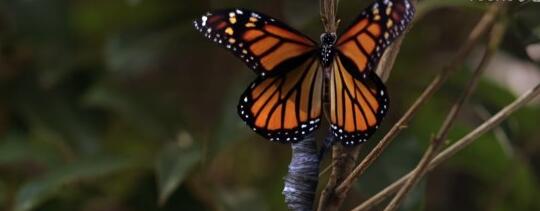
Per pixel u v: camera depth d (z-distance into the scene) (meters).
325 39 1.27
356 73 1.26
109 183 1.63
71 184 1.62
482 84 1.57
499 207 1.65
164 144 1.60
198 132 1.67
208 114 1.72
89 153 1.63
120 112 1.61
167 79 1.75
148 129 1.61
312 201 1.28
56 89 1.64
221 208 1.59
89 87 1.65
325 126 1.51
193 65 1.73
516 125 1.62
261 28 1.27
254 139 1.68
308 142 1.29
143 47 1.60
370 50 1.24
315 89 1.28
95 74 1.65
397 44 1.28
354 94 1.26
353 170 1.28
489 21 1.25
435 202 1.77
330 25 1.28
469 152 1.61
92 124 1.64
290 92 1.28
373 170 1.53
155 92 1.63
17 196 1.55
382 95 1.26
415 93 1.59
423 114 1.59
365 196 1.52
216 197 1.60
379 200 1.29
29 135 1.67
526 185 1.62
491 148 1.59
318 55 1.28
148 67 1.70
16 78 1.65
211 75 1.72
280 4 1.60
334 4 1.30
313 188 1.28
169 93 1.70
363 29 1.25
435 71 1.60
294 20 1.51
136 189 1.62
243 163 1.69
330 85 1.27
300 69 1.28
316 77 1.28
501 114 1.27
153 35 1.60
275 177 1.65
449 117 1.26
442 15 1.61
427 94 1.26
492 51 1.26
